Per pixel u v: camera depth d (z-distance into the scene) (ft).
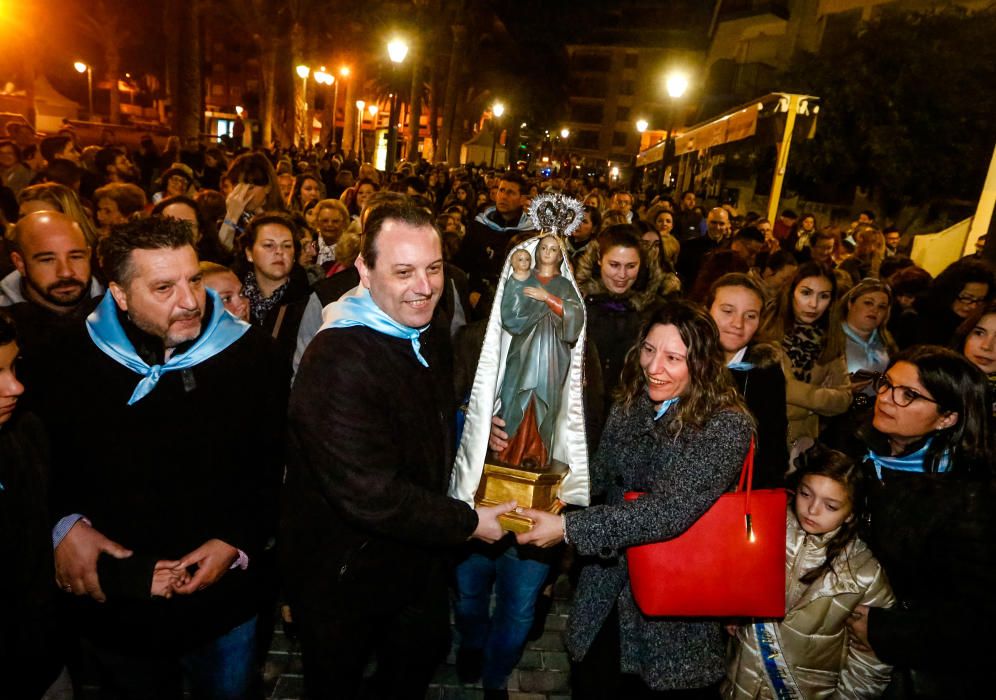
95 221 16.55
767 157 68.08
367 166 36.86
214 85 182.09
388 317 6.75
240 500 7.33
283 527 7.29
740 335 9.38
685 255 24.36
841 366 12.15
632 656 7.87
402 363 6.84
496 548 8.84
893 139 51.34
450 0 103.55
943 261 38.78
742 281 9.46
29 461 6.08
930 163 50.49
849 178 58.18
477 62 126.62
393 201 6.75
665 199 32.96
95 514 6.70
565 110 184.44
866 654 7.86
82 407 6.48
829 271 11.98
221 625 7.30
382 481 6.41
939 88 50.26
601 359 11.32
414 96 99.55
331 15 107.34
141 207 16.37
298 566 7.16
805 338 12.21
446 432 7.50
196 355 6.76
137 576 6.52
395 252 6.40
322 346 6.58
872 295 12.64
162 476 6.75
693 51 215.92
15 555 5.98
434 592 7.91
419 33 97.55
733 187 77.51
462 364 8.84
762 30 95.20
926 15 53.93
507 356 7.98
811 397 11.40
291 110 92.94
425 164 77.77
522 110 161.58
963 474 7.15
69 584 6.64
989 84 49.37
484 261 19.03
